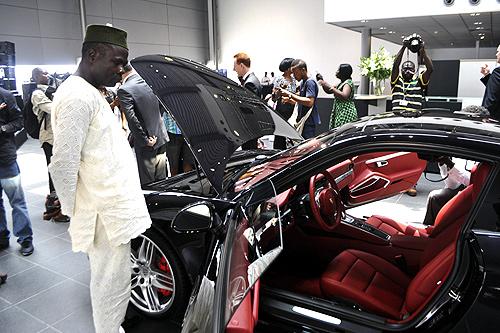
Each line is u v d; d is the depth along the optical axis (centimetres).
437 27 790
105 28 173
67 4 1151
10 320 240
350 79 498
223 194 189
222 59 1566
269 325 154
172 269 218
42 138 416
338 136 167
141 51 1377
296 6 1352
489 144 131
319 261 218
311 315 149
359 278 175
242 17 1479
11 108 311
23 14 1056
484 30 850
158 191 232
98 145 173
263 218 154
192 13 1525
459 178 276
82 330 230
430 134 143
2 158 311
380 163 304
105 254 184
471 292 119
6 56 895
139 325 232
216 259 142
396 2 639
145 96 369
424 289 143
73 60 1184
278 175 170
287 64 557
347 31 1270
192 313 124
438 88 808
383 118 179
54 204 408
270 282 191
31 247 332
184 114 174
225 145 177
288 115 505
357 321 142
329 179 221
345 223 221
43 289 274
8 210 442
